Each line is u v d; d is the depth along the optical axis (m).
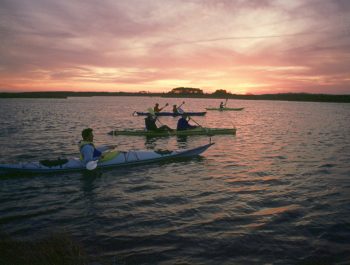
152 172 9.70
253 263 4.39
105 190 7.91
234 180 8.80
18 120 28.52
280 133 20.08
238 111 51.00
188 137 17.62
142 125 25.98
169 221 5.90
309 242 5.03
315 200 7.06
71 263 4.14
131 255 4.60
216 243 4.98
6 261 4.02
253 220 5.92
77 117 34.06
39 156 12.11
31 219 6.02
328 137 18.12
